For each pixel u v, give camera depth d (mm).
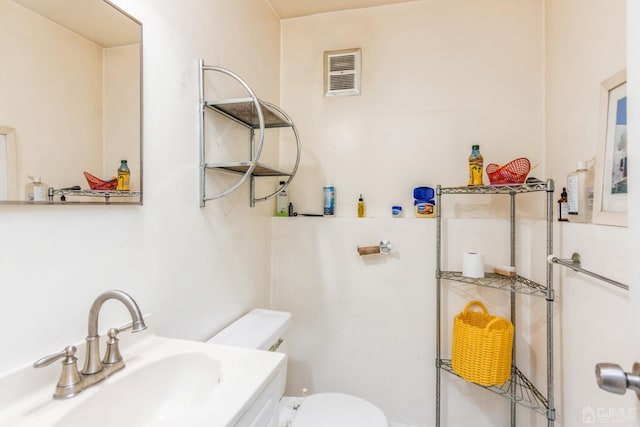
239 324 1423
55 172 710
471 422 1643
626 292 848
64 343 741
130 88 900
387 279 1740
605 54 1056
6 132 620
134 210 927
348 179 1880
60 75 720
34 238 682
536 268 1495
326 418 1322
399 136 1811
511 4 1672
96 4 803
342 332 1802
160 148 1016
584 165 1141
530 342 1561
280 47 1982
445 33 1755
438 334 1599
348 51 1875
